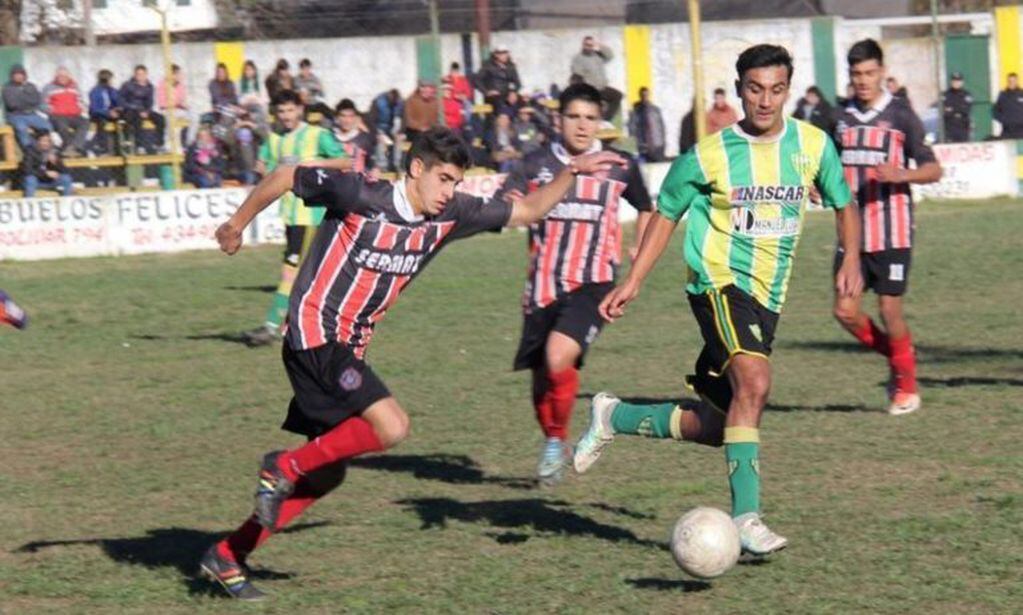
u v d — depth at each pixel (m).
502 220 15.59
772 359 31.16
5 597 15.81
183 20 76.94
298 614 14.99
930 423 23.67
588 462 18.31
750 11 84.62
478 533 17.94
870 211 24.36
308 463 15.02
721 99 67.19
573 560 16.50
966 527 17.20
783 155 16.23
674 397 27.19
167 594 15.78
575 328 19.83
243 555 15.42
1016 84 72.12
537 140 63.50
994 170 69.75
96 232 58.09
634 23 80.06
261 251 58.62
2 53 64.31
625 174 20.55
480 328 37.06
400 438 15.04
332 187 14.76
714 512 14.81
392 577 16.14
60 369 32.50
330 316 15.09
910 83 79.38
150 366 32.69
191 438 24.61
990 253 49.47
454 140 14.89
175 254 58.28
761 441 22.73
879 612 14.34
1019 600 14.55
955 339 33.09
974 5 98.00
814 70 77.50
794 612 14.38
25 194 58.31
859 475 20.20
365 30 77.31
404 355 32.84
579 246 20.25
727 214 16.34
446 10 71.69
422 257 15.26
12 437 24.92
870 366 30.00
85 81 65.88
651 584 15.47
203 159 60.59
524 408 26.39
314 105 57.97
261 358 33.72
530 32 73.38
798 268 47.97
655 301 41.66
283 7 77.38
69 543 18.00
